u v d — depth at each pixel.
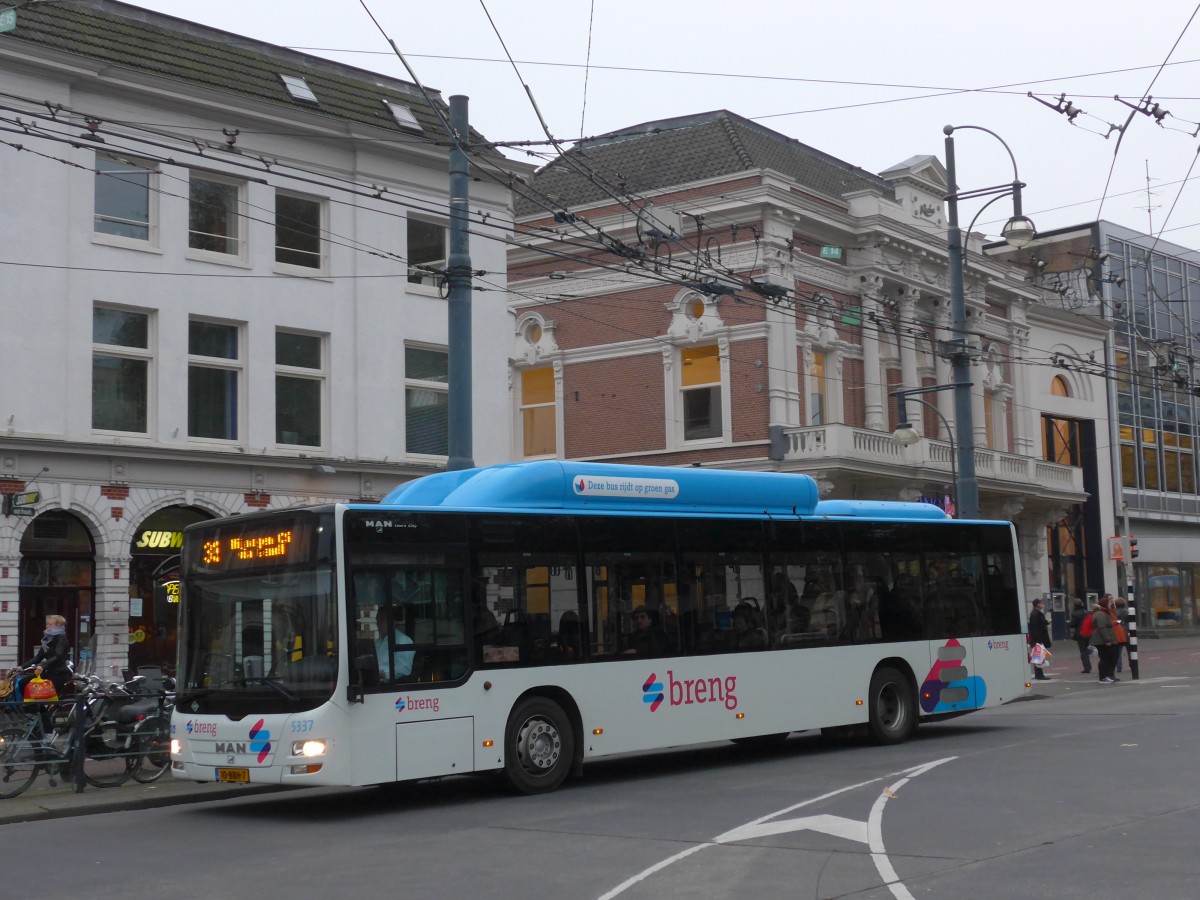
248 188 24.28
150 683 16.42
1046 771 14.22
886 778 14.15
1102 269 53.69
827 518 17.69
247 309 24.16
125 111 22.67
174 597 18.62
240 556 13.67
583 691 14.69
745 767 16.11
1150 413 55.34
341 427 25.28
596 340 40.56
